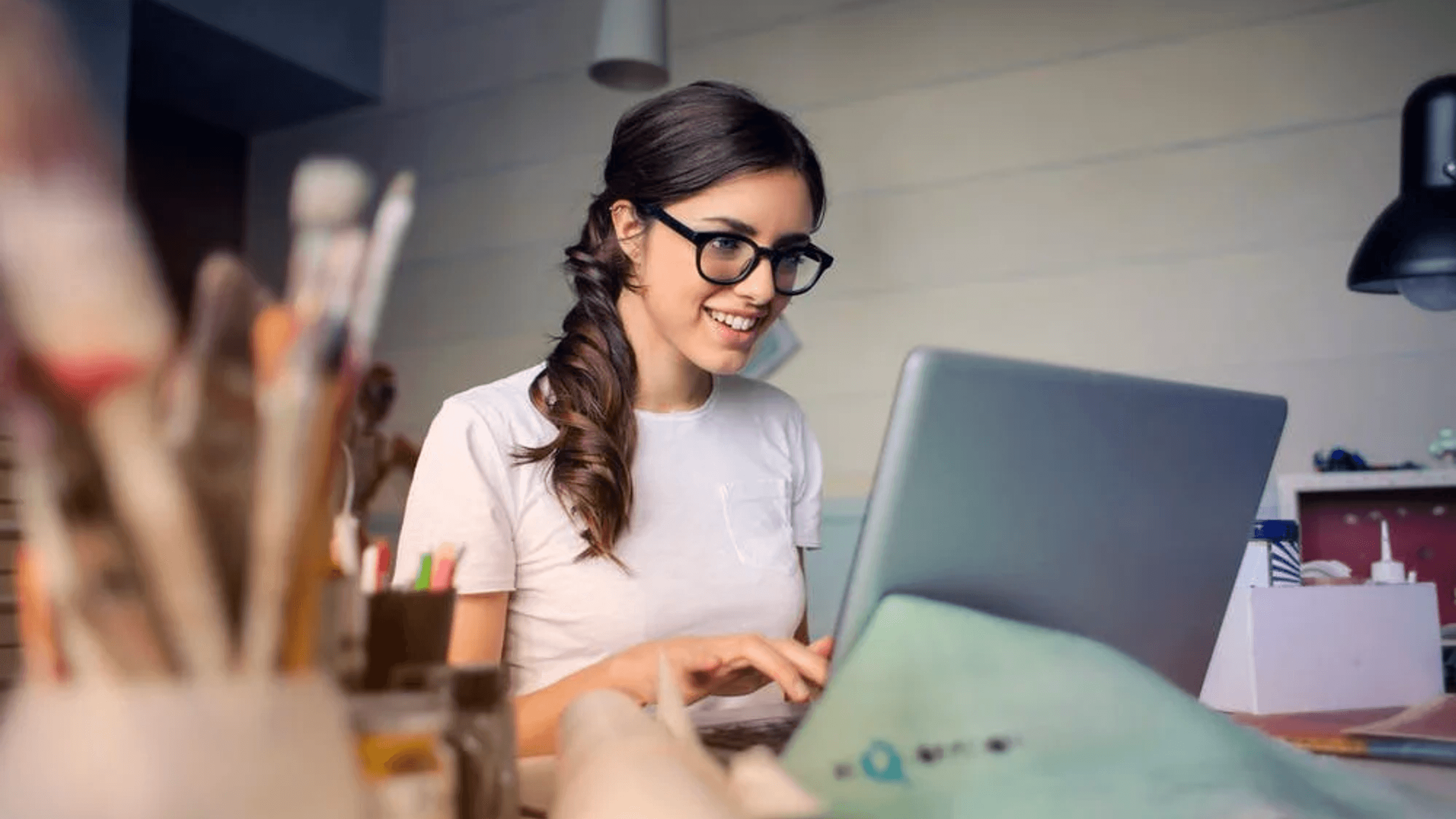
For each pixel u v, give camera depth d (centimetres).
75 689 35
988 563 78
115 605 34
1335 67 303
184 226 446
